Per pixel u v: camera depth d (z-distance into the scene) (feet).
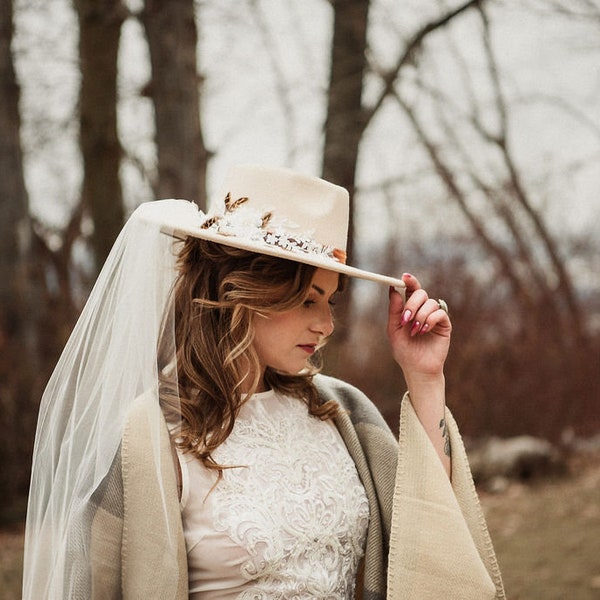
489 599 5.71
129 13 20.97
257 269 5.67
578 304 31.60
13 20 24.75
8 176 24.26
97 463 5.27
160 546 5.21
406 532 5.86
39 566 5.43
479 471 25.68
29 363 21.99
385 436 6.37
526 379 28.43
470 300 28.45
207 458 5.49
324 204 5.89
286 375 6.29
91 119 23.32
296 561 5.49
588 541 18.63
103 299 5.59
